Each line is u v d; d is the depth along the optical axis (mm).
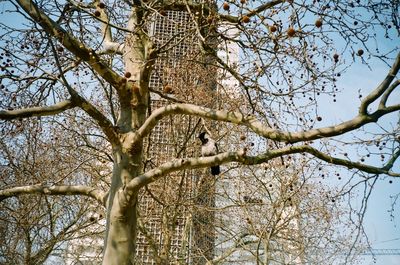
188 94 10297
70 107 6652
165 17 6941
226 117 6324
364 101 5734
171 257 10289
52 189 7195
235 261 12711
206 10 7871
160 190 11242
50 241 11492
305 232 12234
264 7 7391
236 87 10031
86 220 12922
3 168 10227
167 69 10453
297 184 10914
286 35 6082
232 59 9156
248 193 11031
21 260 12375
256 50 6027
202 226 12164
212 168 6660
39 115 6465
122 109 7609
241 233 12234
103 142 11578
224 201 13180
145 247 11852
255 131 6105
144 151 10516
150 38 7672
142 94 7648
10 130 7988
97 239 14438
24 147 10133
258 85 6277
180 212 10922
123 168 6938
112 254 6371
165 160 11891
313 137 5828
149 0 7992
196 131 11812
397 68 5648
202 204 11492
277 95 6367
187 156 11812
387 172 6035
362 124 5766
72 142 11492
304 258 12125
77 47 6734
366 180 6500
